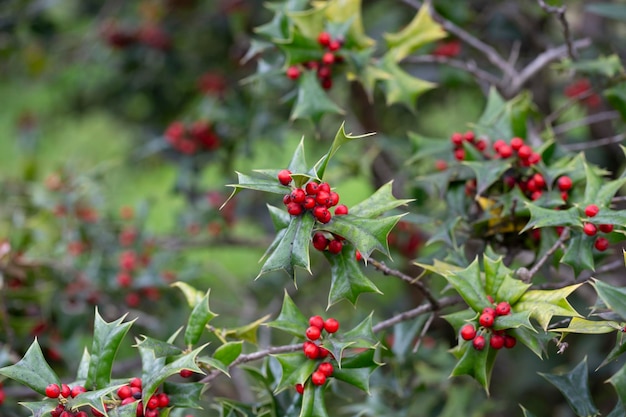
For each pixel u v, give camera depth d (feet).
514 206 3.43
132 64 6.32
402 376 4.08
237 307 5.78
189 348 3.24
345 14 3.81
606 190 3.29
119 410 3.06
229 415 3.37
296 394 3.34
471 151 3.60
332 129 5.77
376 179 5.16
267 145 6.06
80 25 7.30
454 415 4.35
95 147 7.89
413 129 6.43
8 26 5.95
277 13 3.90
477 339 3.11
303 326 3.24
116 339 3.16
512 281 3.14
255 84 4.40
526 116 3.64
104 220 4.87
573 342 5.20
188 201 5.37
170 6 6.47
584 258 3.26
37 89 7.69
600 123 4.95
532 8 5.13
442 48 4.73
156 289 4.54
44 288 4.22
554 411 5.25
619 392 3.04
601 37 5.25
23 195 4.89
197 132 4.90
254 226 6.05
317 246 3.16
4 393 3.76
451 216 3.58
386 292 6.00
